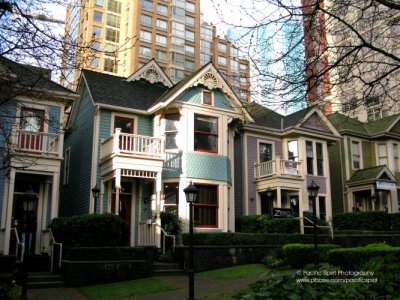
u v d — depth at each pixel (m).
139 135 17.41
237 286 11.78
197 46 66.62
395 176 27.80
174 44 63.75
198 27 67.38
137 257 13.80
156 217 16.78
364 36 8.39
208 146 19.44
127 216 18.20
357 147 28.34
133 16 60.78
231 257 15.74
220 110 19.91
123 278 13.20
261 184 22.83
